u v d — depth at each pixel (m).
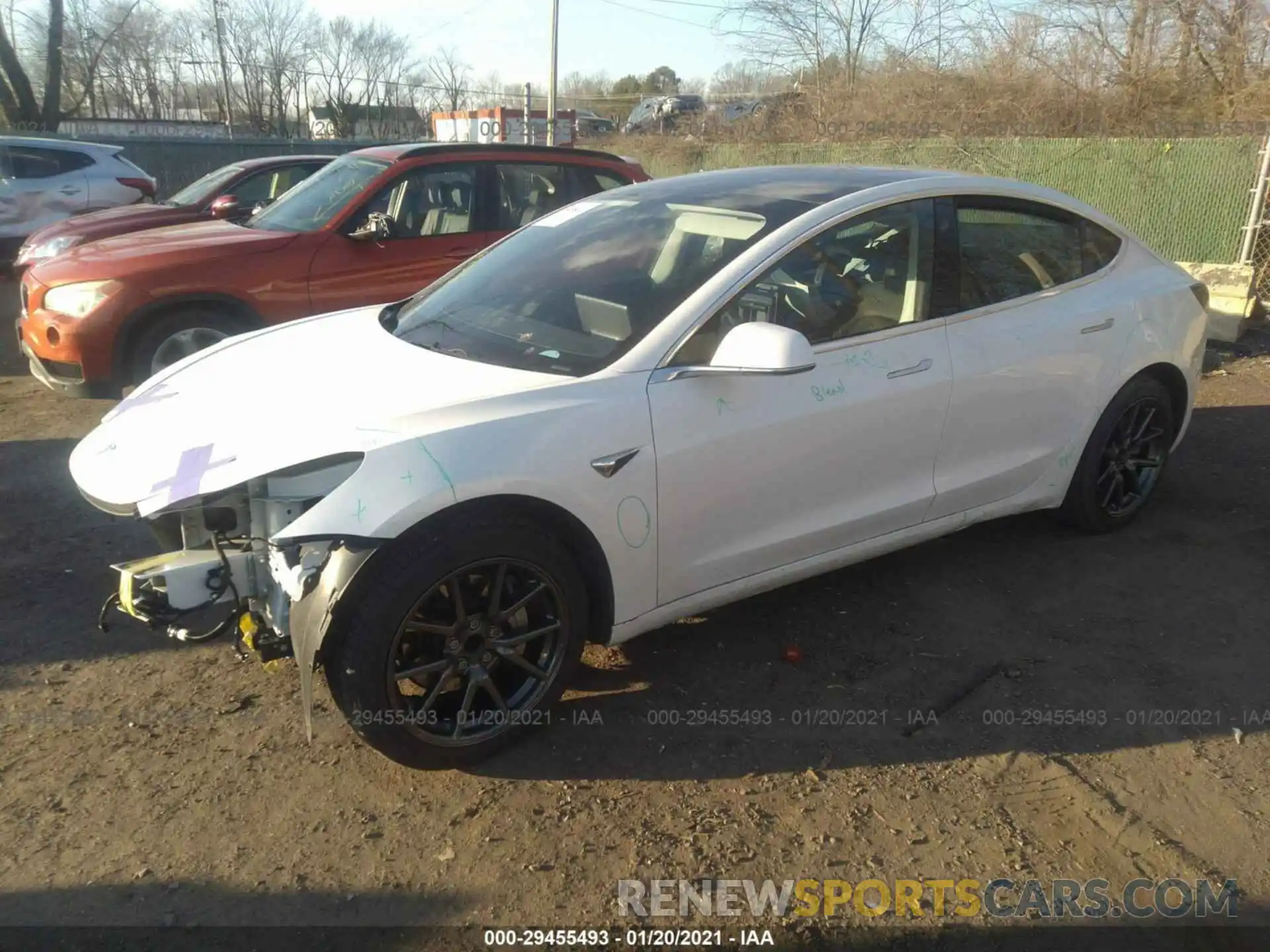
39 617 3.76
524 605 2.91
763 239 3.37
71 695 3.27
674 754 3.02
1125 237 4.50
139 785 2.84
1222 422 6.37
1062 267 4.20
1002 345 3.83
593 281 3.47
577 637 3.04
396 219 6.61
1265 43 14.91
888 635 3.72
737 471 3.19
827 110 19.75
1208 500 5.02
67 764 2.93
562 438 2.85
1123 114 15.49
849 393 3.40
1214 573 4.22
